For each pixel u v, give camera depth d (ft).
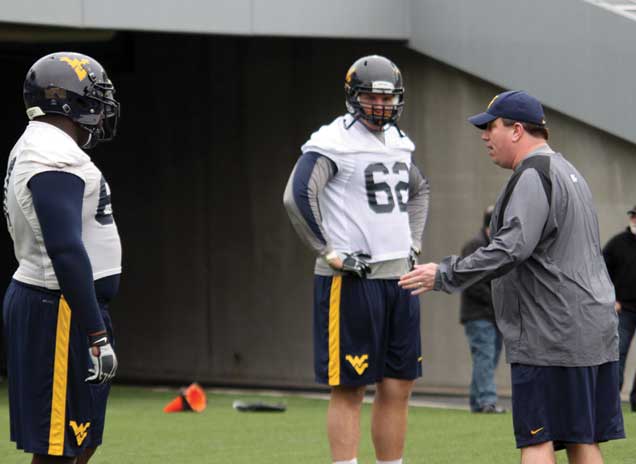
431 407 148.97
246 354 188.55
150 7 148.25
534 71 155.02
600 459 69.00
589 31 149.89
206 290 192.85
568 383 66.90
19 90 208.44
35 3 140.97
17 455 108.06
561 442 69.92
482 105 161.89
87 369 62.49
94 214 63.62
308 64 177.88
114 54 194.80
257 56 183.62
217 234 191.01
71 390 62.18
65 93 62.39
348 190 83.05
